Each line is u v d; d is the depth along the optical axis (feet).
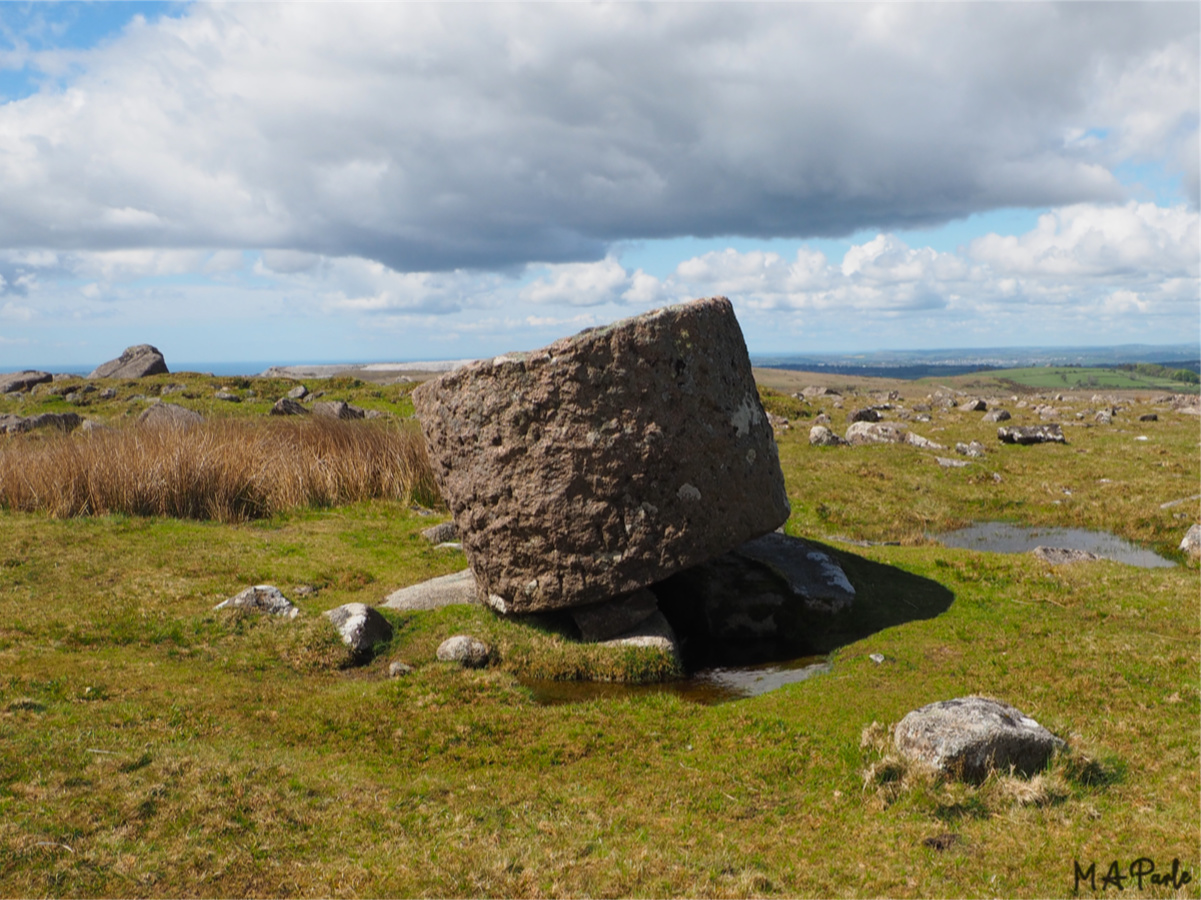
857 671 27.96
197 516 49.96
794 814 19.22
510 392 30.27
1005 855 16.85
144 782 19.45
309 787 20.03
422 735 23.57
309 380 137.28
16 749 20.40
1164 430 97.45
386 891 15.93
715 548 31.22
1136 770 20.35
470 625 31.37
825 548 39.65
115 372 146.41
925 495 63.36
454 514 33.04
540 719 24.72
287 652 29.12
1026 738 19.89
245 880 16.22
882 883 16.14
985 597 35.68
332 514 52.08
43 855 16.42
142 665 27.61
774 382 386.32
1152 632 31.35
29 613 31.73
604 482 29.71
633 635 30.76
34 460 51.26
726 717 24.70
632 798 20.11
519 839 17.99
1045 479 68.90
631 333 29.53
